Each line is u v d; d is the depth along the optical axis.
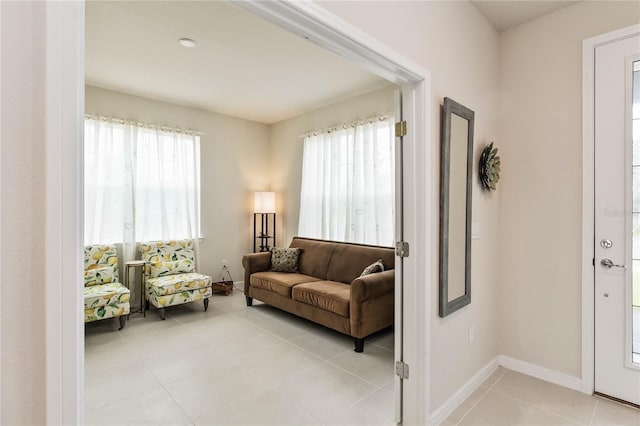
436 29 1.95
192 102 4.51
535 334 2.51
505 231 2.66
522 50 2.56
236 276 5.26
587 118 2.26
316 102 4.49
